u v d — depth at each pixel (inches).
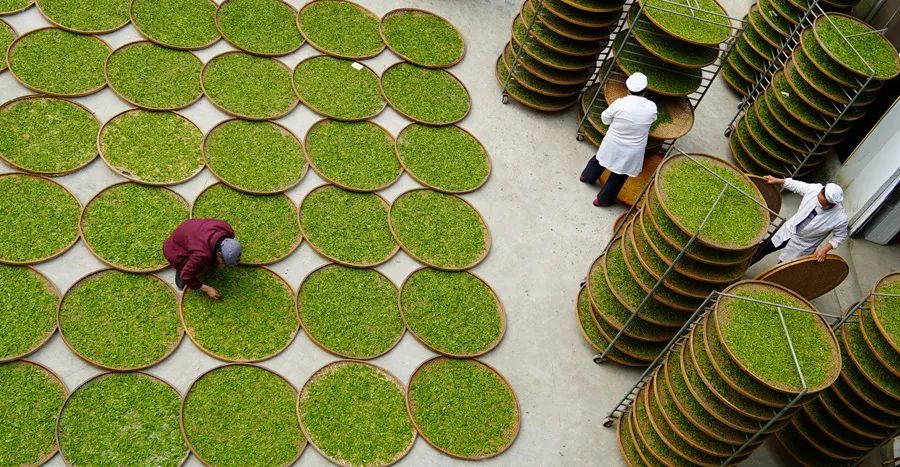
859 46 373.7
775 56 420.8
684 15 357.1
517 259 345.4
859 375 267.7
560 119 414.3
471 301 324.8
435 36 428.5
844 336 273.9
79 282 285.1
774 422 241.0
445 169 366.6
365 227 334.3
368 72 395.2
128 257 296.0
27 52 347.3
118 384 265.7
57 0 371.9
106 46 362.6
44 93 334.6
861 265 382.3
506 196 368.2
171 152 333.1
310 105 367.2
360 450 271.0
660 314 301.7
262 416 270.8
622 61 374.0
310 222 327.3
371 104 381.7
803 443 297.4
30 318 272.5
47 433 250.2
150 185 318.7
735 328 243.1
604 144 348.2
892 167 366.9
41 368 263.4
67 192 309.0
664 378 273.1
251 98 363.3
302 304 301.9
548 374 311.9
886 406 261.9
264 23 398.0
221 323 288.0
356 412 280.4
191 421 263.1
